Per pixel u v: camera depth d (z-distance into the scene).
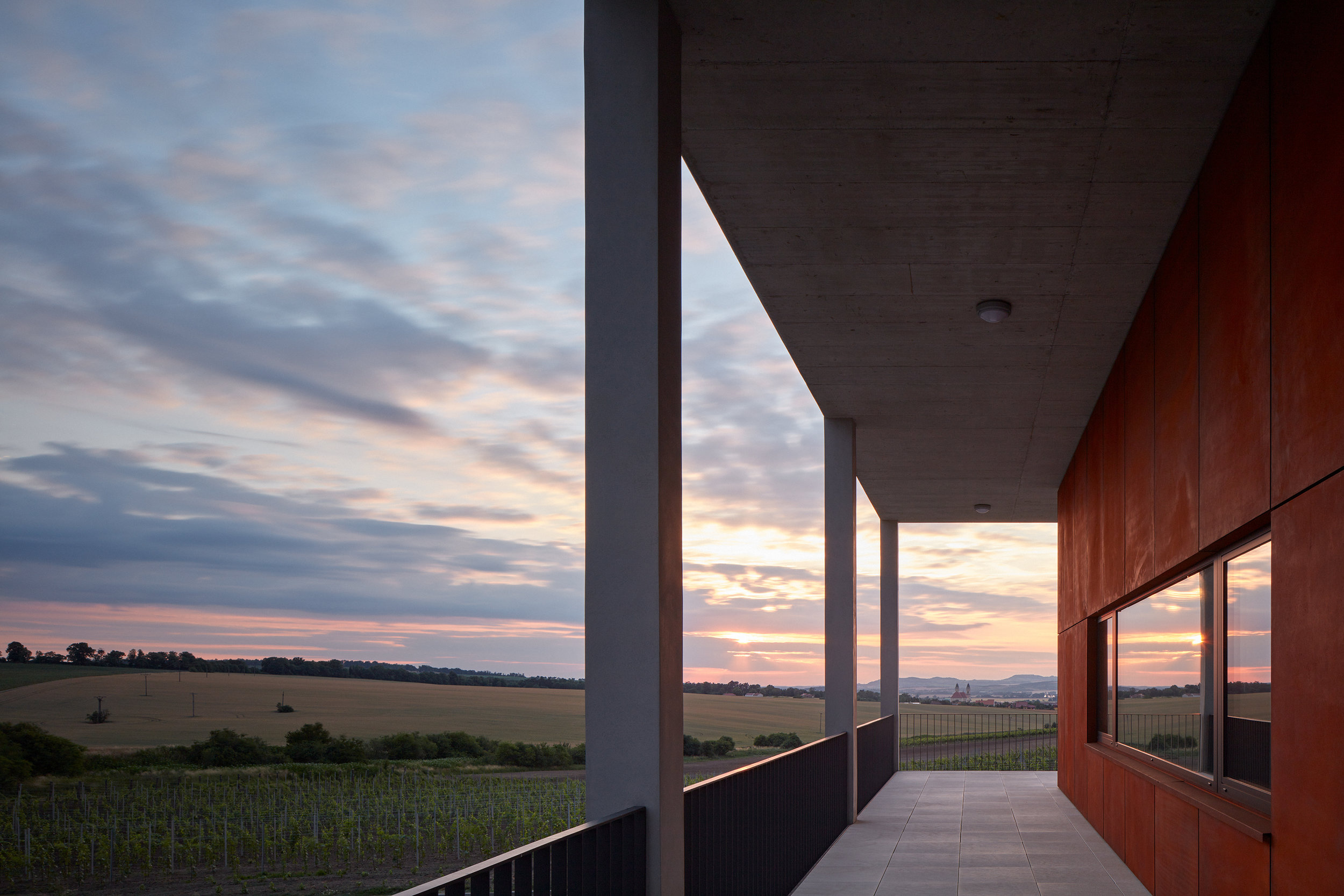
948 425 9.09
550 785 30.27
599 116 3.32
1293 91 3.28
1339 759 2.96
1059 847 7.58
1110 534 7.62
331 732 54.50
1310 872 3.21
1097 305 6.23
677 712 3.32
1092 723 8.97
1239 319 4.02
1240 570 4.46
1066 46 3.65
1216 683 4.87
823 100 4.04
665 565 3.24
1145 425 6.17
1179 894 5.29
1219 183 4.25
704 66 3.81
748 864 4.92
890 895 5.89
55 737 33.66
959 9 3.44
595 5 3.38
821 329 6.77
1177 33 3.57
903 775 13.39
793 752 6.21
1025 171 4.61
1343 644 2.91
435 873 16.17
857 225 5.19
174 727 51.28
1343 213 2.89
